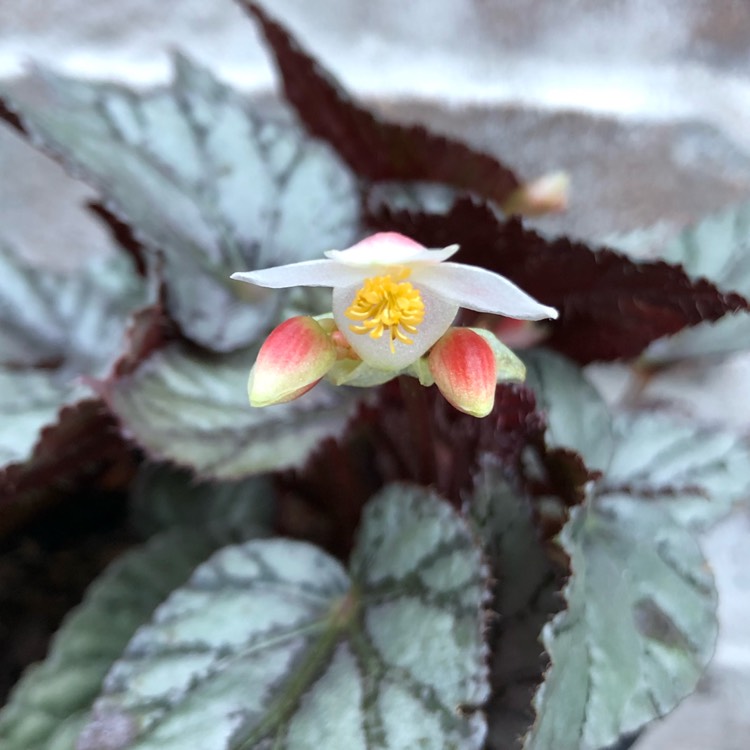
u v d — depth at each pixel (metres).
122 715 0.10
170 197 0.13
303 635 0.11
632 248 0.14
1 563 0.14
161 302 0.12
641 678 0.10
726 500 0.13
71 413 0.11
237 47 0.21
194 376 0.12
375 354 0.09
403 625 0.10
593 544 0.11
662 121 0.20
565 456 0.11
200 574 0.11
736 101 0.20
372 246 0.09
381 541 0.11
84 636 0.12
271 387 0.09
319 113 0.15
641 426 0.14
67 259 0.21
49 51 0.20
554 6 0.20
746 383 0.20
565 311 0.13
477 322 0.13
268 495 0.14
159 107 0.14
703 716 0.17
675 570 0.11
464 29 0.21
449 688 0.09
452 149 0.14
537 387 0.12
